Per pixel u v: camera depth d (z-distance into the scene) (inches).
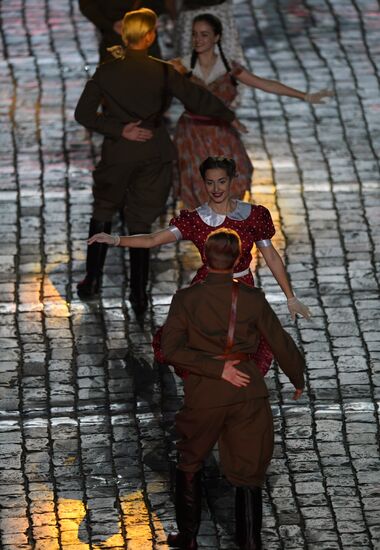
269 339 705.0
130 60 906.1
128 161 926.4
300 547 739.4
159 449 822.5
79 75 1248.8
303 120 1181.1
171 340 699.4
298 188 1088.8
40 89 1224.8
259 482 714.2
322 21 1347.2
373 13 1366.9
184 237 768.3
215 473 798.5
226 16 1129.4
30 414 852.6
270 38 1314.0
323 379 883.4
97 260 956.0
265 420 705.0
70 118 1181.7
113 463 810.2
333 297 964.6
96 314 949.2
